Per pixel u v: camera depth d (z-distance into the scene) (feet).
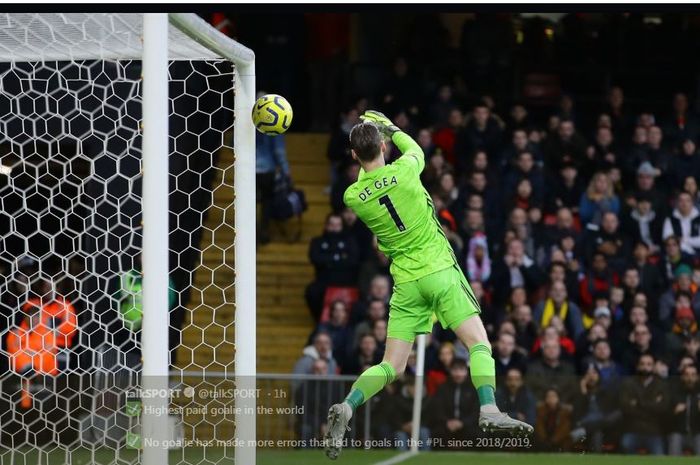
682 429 117.19
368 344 121.60
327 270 136.56
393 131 70.18
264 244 145.79
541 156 147.64
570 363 123.03
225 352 137.59
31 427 97.25
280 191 143.74
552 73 164.66
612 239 138.10
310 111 173.47
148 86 57.77
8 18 62.85
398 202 66.59
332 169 151.53
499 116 163.12
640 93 167.22
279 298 151.94
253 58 67.46
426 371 116.47
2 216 118.93
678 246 138.31
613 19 166.20
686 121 153.48
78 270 117.19
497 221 137.59
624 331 128.88
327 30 173.88
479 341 67.00
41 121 104.17
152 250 57.67
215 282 145.79
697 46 166.71
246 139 67.26
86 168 109.70
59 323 99.66
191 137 136.98
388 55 174.60
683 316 131.34
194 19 58.18
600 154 150.30
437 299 67.15
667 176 147.95
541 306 128.67
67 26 64.69
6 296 106.01
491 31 162.61
